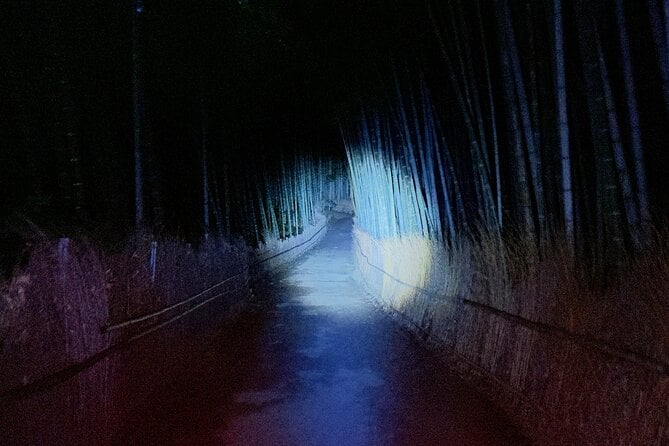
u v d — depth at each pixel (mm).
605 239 3766
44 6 5723
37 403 2680
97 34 6871
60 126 5879
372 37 8492
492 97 5273
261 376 5168
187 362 5629
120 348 3682
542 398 3480
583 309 3121
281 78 12789
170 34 8211
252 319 8328
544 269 3670
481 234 4828
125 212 6898
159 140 8836
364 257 12172
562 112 3904
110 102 7297
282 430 3818
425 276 6617
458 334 5238
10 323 2541
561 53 3916
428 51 6957
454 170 6359
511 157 4730
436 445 3523
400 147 8273
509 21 4551
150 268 4734
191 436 3725
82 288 3248
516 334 3982
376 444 3562
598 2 3990
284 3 9867
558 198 4410
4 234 4117
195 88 8977
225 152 10539
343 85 11391
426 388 4668
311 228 21500
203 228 8617
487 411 4062
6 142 6043
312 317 8406
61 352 2959
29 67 5953
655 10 3326
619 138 3451
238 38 10305
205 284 6621
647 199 3373
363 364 5531
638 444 2549
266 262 13344
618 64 3947
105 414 3484
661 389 2459
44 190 6180
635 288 2744
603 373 2863
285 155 18766
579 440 2994
